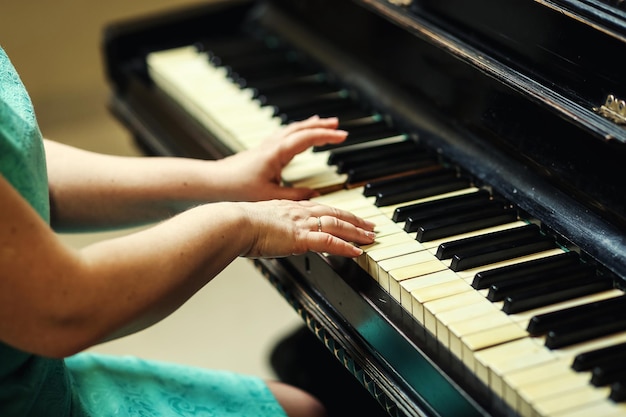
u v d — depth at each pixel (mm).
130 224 1663
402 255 1408
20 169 1201
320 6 2197
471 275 1347
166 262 1249
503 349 1178
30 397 1271
